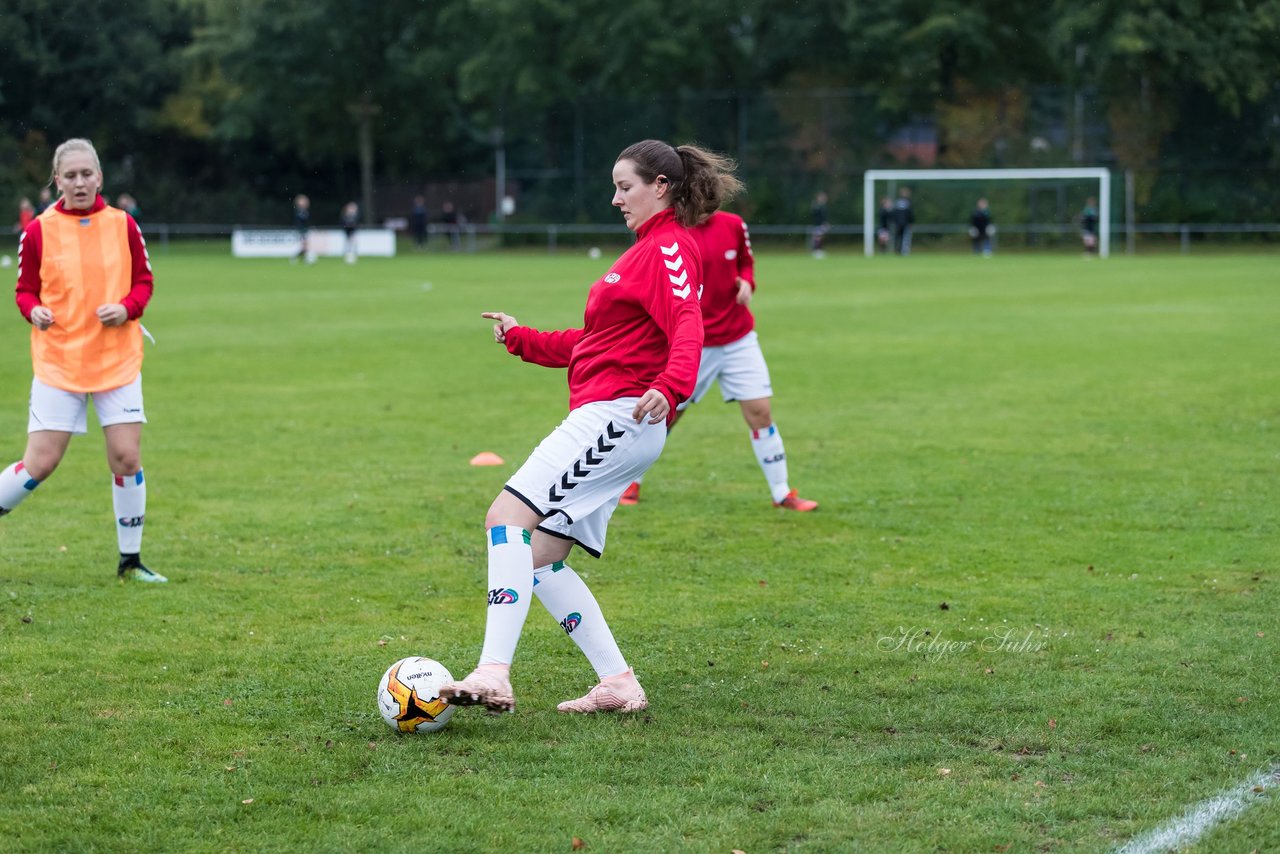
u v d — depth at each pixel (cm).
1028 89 6047
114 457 819
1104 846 468
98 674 655
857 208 6141
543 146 6712
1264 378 1781
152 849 468
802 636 718
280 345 2228
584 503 579
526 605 572
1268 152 5894
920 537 952
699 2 6400
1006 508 1039
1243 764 539
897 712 601
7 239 6209
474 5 6350
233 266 4906
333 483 1140
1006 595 798
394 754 554
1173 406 1552
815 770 535
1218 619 743
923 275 4197
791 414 1520
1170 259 5178
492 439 1363
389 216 7556
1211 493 1084
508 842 472
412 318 2748
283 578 841
